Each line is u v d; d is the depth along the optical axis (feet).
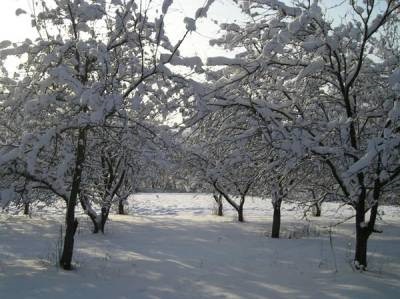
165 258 33.83
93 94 23.99
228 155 31.73
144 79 28.73
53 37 28.99
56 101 27.86
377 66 31.04
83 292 22.44
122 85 29.22
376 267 29.99
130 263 31.17
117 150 35.45
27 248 37.91
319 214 75.66
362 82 32.22
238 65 29.30
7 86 31.63
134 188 51.49
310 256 35.01
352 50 29.45
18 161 26.40
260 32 31.63
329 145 29.45
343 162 28.30
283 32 25.99
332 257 34.24
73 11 27.66
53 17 28.35
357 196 27.94
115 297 21.84
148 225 58.29
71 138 30.89
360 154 28.25
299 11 28.73
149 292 23.02
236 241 44.19
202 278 26.78
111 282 24.89
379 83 31.65
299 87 31.68
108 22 28.91
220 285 24.99
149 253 36.24
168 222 62.64
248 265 31.35
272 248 39.42
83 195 41.73
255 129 29.68
